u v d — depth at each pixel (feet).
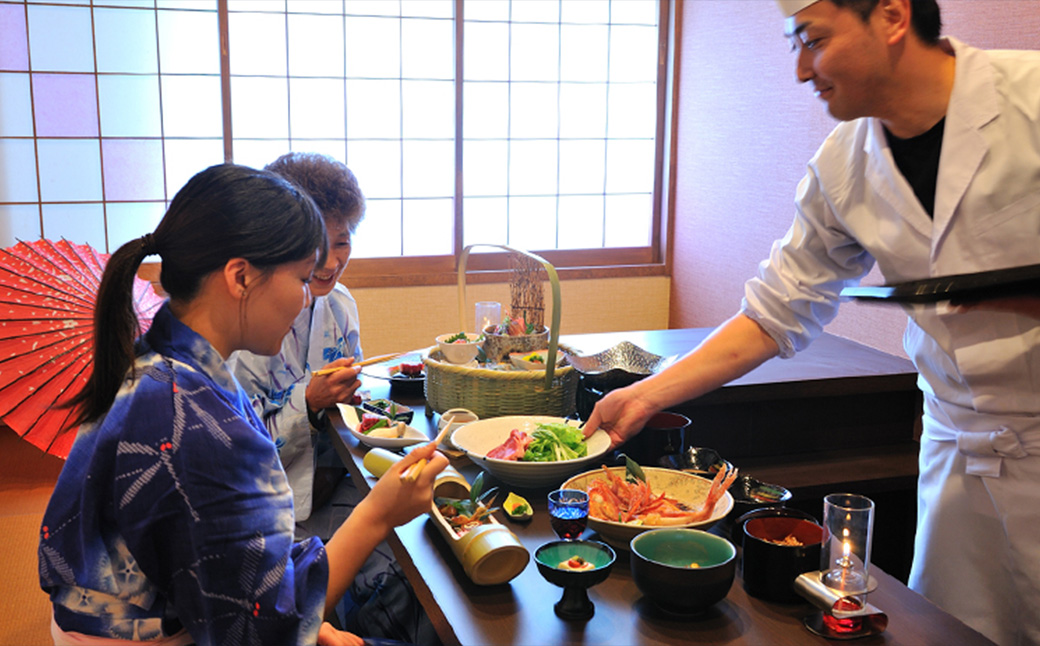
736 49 14.14
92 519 3.51
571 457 5.19
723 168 14.73
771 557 3.98
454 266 16.05
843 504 3.94
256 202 3.66
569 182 16.74
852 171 5.13
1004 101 4.53
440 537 4.69
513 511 4.88
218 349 3.85
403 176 15.79
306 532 6.52
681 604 3.76
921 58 4.58
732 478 4.68
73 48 13.78
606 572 3.86
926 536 5.61
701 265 15.64
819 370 7.48
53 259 9.45
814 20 4.35
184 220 3.65
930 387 5.46
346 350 7.36
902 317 10.55
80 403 3.64
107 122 14.12
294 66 14.90
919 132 4.83
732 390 6.87
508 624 3.81
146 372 3.60
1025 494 4.95
